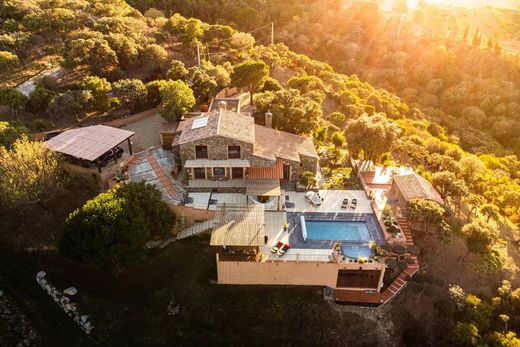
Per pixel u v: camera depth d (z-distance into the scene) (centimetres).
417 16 15438
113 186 4659
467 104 10831
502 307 4053
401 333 3772
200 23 8981
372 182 5188
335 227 4344
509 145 9544
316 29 13262
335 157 5622
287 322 3734
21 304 3991
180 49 8231
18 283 4134
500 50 12188
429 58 12175
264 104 5816
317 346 3669
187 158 4666
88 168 4694
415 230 4425
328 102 8031
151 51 7200
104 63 6638
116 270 3966
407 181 4738
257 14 11625
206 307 3778
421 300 3941
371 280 3938
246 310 3769
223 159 4672
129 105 6281
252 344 3650
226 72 7119
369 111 7725
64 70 6581
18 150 4166
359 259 3794
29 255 4281
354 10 14512
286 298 3859
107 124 5859
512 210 5462
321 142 5906
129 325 3725
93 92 5819
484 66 11794
